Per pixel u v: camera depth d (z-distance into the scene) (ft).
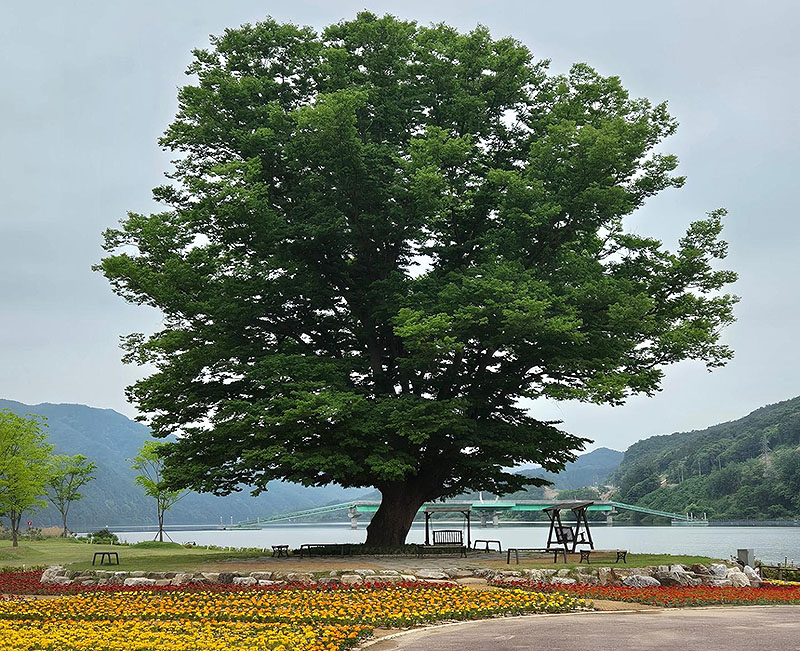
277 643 42.86
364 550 95.81
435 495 110.93
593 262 103.71
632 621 51.44
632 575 74.64
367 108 104.22
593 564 78.69
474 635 45.80
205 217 98.68
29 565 105.09
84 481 249.96
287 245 104.47
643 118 107.86
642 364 108.68
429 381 105.19
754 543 242.17
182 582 73.15
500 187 104.68
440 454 105.81
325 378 97.35
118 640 44.24
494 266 96.68
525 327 90.38
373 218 100.17
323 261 108.17
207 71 110.11
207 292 98.94
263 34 110.83
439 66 105.70
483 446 102.68
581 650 39.34
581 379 104.12
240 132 102.73
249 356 100.78
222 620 52.60
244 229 99.86
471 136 101.86
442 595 61.21
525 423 108.78
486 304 91.45
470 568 75.87
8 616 54.95
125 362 103.24
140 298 101.04
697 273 109.60
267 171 106.63
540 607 57.77
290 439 94.48
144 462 197.47
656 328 103.45
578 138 96.07
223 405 97.91
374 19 109.19
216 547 164.45
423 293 97.81
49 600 63.16
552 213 95.45
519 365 105.29
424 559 88.99
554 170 100.37
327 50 101.19
